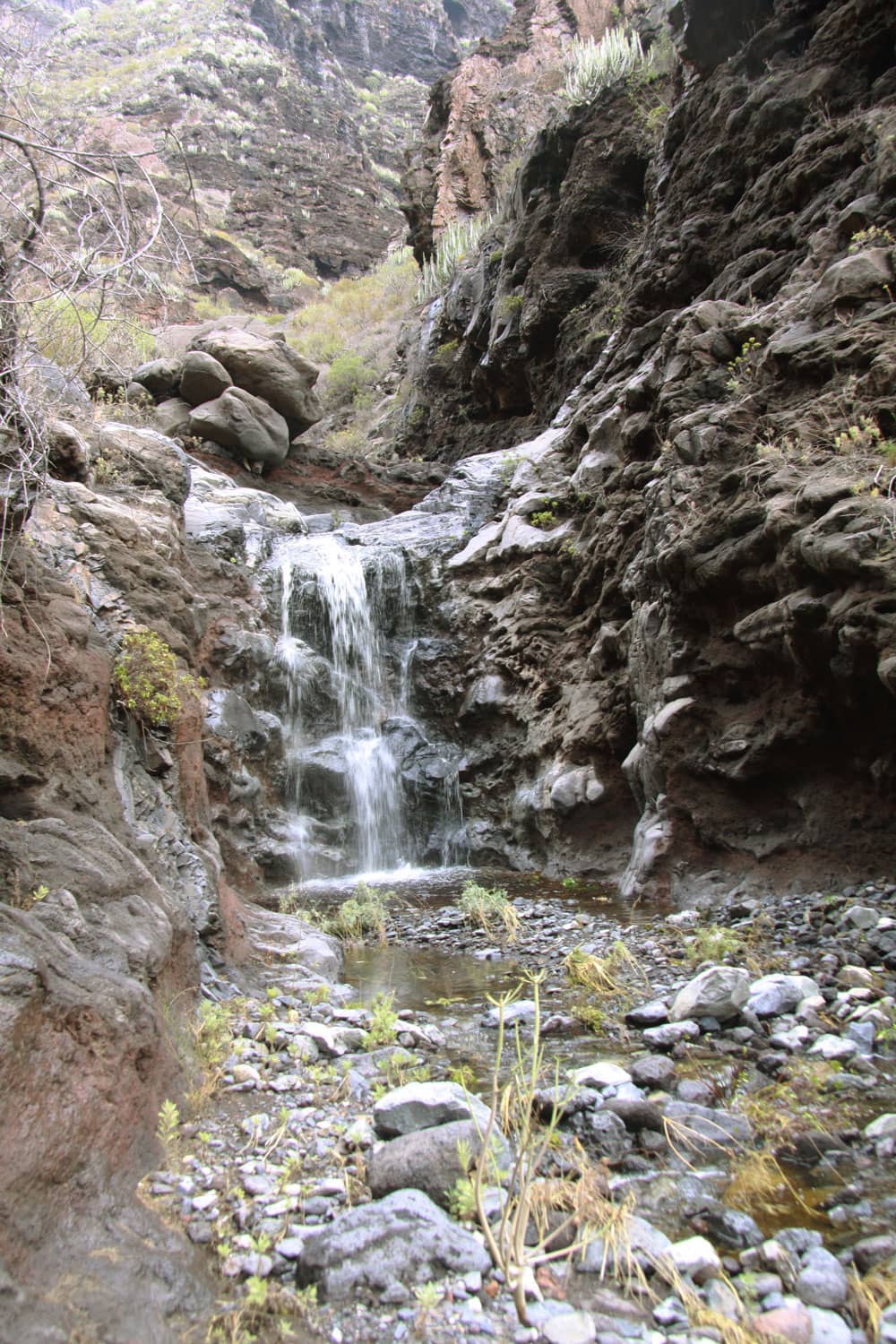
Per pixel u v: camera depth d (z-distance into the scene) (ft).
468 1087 13.98
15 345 12.64
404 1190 10.00
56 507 23.71
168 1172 10.79
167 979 14.16
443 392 76.59
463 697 41.11
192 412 58.75
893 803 22.03
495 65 96.17
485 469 48.06
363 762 39.52
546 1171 11.07
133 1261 8.64
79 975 11.04
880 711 21.11
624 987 18.74
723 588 25.66
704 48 43.09
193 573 37.73
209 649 36.01
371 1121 12.48
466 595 42.50
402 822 39.75
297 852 35.96
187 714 21.75
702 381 30.50
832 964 17.99
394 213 222.48
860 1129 12.12
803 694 23.18
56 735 15.53
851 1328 8.52
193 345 62.75
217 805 32.07
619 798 32.09
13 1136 8.61
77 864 13.41
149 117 186.70
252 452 59.31
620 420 38.55
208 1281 8.95
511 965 21.80
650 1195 10.80
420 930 26.37
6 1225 7.92
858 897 21.27
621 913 25.45
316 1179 10.98
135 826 17.38
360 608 43.52
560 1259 9.39
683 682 26.84
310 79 277.64
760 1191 10.80
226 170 204.54
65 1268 8.11
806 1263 9.31
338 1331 8.31
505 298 61.21
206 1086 13.05
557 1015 17.21
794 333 27.71
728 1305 8.66
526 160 61.77
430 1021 17.60
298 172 214.90
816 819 23.45
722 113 40.11
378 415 97.04
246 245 189.26
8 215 11.78
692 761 26.27
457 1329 8.30
